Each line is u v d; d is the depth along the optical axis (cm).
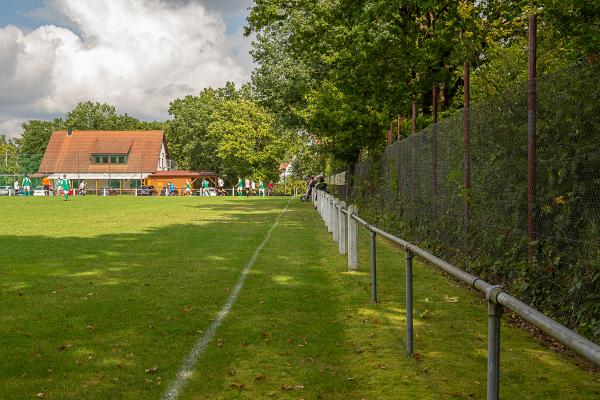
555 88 656
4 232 1816
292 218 2519
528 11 1548
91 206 3750
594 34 898
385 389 475
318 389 472
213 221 2334
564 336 221
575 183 610
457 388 479
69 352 564
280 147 8188
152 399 447
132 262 1172
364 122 2691
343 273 1045
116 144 9638
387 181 1920
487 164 889
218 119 8625
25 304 777
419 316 725
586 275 583
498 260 825
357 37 2031
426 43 1881
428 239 1280
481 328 670
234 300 809
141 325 668
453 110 2078
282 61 4097
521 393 470
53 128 13850
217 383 483
